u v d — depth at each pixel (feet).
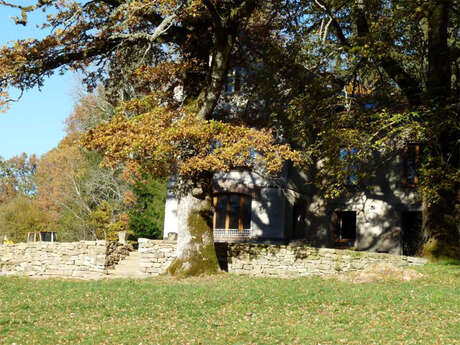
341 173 69.31
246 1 66.95
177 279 66.49
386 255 72.64
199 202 70.38
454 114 65.00
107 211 139.33
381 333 39.88
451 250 73.05
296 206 105.60
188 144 65.92
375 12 75.31
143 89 76.95
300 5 77.87
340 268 72.33
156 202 120.26
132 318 45.44
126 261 82.69
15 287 59.77
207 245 69.82
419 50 74.54
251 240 98.53
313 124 75.92
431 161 66.49
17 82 66.23
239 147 60.70
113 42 71.87
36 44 66.18
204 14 69.97
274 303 50.60
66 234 149.07
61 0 64.59
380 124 66.69
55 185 158.20
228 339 39.11
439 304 48.24
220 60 68.69
